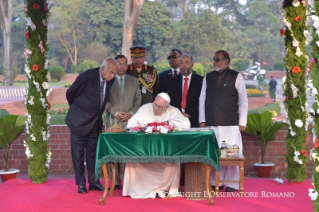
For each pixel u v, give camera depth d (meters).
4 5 41.28
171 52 7.74
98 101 6.55
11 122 8.30
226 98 6.83
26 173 8.74
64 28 55.94
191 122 7.20
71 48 57.09
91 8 52.69
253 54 63.47
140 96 7.05
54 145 8.65
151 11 51.50
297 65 7.32
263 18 66.88
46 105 7.55
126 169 6.37
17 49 57.69
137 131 6.12
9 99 31.14
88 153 6.81
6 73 42.44
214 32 54.81
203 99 7.01
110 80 6.61
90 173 6.82
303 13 7.22
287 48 7.37
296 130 7.36
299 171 7.32
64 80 49.78
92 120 6.61
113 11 51.97
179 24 58.44
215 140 6.10
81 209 5.69
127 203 5.96
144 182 6.33
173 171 6.30
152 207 5.73
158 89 7.73
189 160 5.88
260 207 5.71
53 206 5.86
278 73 54.28
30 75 7.45
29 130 7.43
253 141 8.39
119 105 6.84
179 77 7.32
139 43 51.59
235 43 61.81
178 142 5.90
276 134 8.36
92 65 34.31
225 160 6.33
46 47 7.55
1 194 6.59
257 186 7.05
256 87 32.59
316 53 4.43
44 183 7.37
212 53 54.03
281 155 8.36
